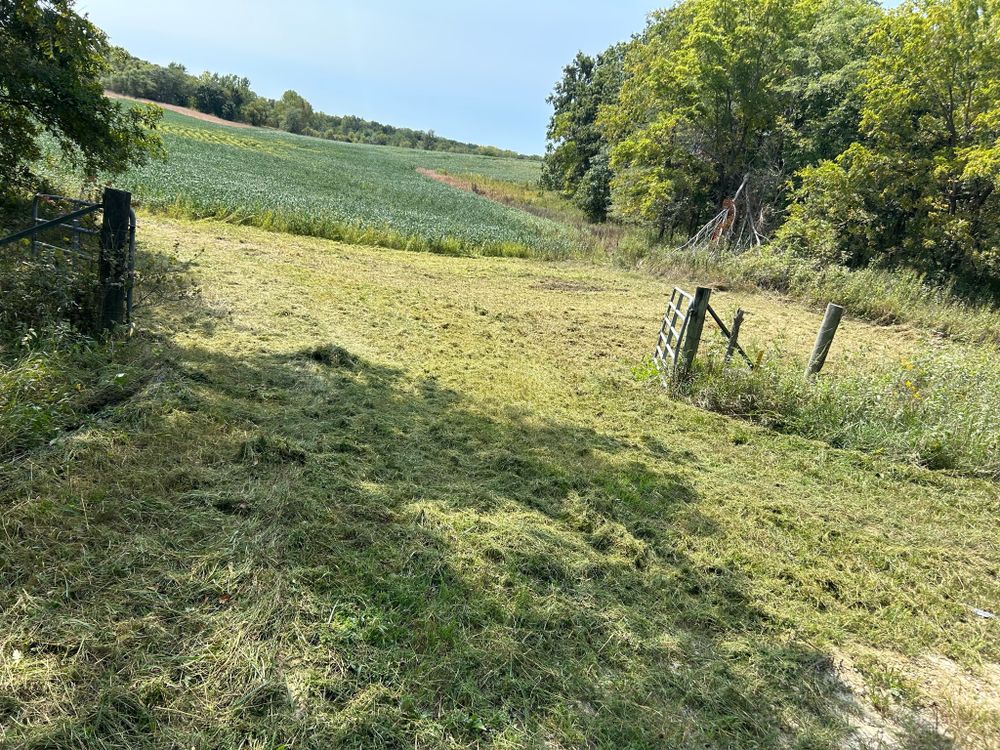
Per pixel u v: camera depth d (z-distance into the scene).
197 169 24.73
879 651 2.65
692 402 5.86
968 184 15.02
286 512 2.81
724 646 2.49
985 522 4.03
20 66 6.12
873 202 15.96
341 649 2.09
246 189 18.53
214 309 6.31
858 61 19.30
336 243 13.95
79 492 2.64
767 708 2.21
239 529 2.62
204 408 3.77
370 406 4.52
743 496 3.99
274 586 2.31
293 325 6.42
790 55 20.88
